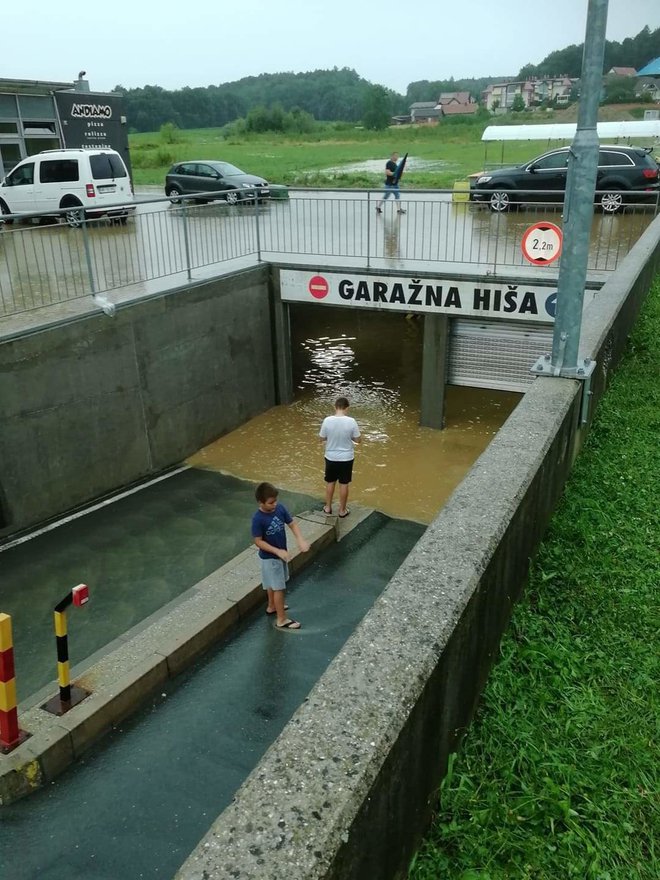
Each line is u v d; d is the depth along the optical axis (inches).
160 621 274.4
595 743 124.9
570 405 208.1
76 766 213.8
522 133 965.2
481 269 543.8
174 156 2028.8
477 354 576.1
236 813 76.8
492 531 133.9
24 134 908.6
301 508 463.8
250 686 250.4
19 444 410.9
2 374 394.3
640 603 166.2
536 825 108.0
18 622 334.3
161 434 516.4
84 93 969.5
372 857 86.3
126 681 237.1
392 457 547.8
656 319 401.1
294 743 86.0
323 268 580.1
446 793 111.0
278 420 621.3
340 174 1375.5
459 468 527.2
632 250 446.9
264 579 285.9
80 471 453.7
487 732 125.4
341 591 328.5
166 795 199.8
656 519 203.3
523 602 164.7
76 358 436.5
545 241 490.6
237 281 569.9
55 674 293.9
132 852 180.2
